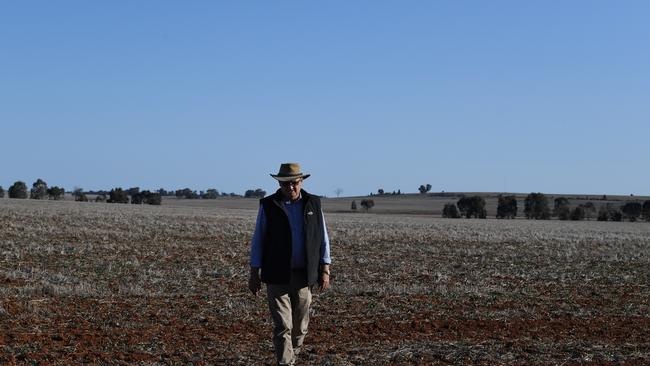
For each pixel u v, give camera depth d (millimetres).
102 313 11570
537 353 9164
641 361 8812
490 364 8570
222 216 56875
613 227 68875
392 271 19812
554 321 11703
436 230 44062
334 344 9562
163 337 9781
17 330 9992
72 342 9273
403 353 8930
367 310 12547
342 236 35031
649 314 12773
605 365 8547
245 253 24500
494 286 16766
